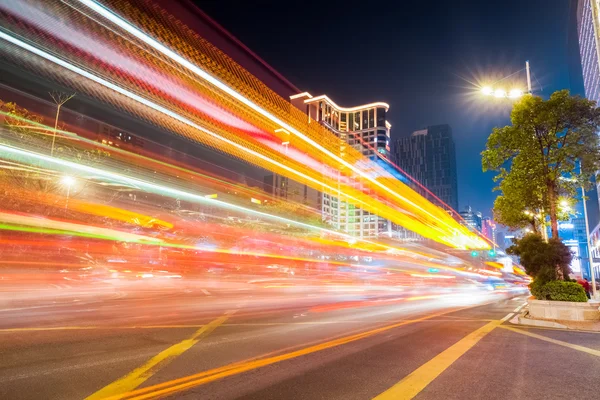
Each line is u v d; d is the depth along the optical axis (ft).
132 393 16.92
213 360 23.08
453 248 164.66
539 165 52.54
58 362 21.75
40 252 124.98
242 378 19.39
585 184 53.83
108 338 28.73
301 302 63.26
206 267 174.40
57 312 42.32
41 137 139.85
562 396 16.89
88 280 96.07
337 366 21.86
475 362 22.94
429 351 25.95
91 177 161.79
